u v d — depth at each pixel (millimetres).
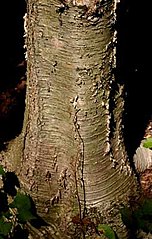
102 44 2387
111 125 2604
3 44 3926
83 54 2393
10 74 3674
